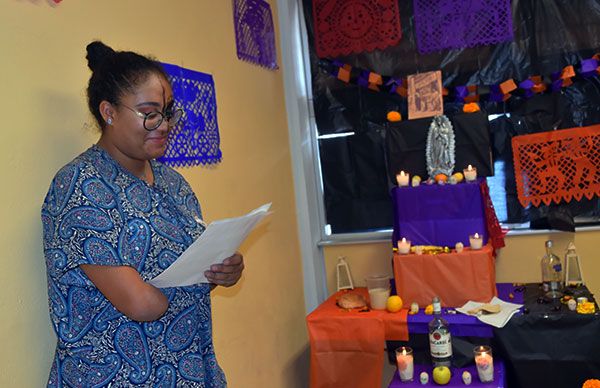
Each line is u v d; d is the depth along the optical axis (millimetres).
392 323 2531
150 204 1377
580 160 2820
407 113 3172
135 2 1981
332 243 3312
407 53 3133
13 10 1503
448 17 3041
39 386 1506
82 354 1299
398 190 2721
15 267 1461
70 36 1680
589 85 2820
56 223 1294
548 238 2932
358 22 3197
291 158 3238
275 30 3145
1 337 1412
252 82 2814
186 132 2189
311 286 3262
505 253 3002
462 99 2951
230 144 2547
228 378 2385
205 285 1538
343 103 3297
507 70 2977
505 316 2365
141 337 1339
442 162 2818
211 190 2365
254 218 1411
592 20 2830
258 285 2713
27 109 1522
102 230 1266
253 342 2609
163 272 1283
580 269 2730
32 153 1528
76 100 1685
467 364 2445
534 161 2893
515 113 2936
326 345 2648
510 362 2377
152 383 1338
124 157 1395
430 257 2566
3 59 1467
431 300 2590
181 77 2184
